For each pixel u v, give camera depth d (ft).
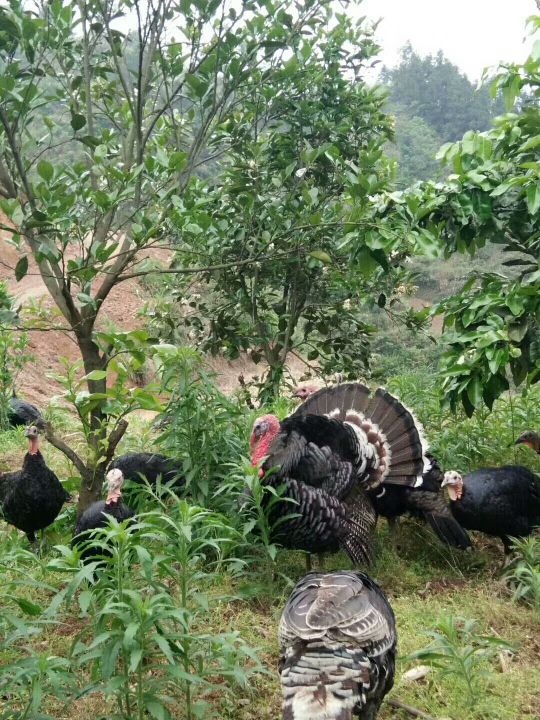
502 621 8.05
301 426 8.97
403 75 110.63
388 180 14.05
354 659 5.03
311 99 15.20
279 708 6.46
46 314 9.84
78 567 6.23
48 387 25.34
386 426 9.48
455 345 9.98
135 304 32.12
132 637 5.29
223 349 16.97
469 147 9.50
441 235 9.97
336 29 15.30
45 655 5.42
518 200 9.46
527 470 9.61
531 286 9.17
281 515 8.63
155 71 11.27
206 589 8.34
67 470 13.32
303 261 14.15
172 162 8.93
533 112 9.66
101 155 9.17
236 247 13.57
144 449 12.21
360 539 8.90
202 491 9.27
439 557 10.00
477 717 6.38
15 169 10.12
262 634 7.57
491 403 9.66
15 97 8.66
